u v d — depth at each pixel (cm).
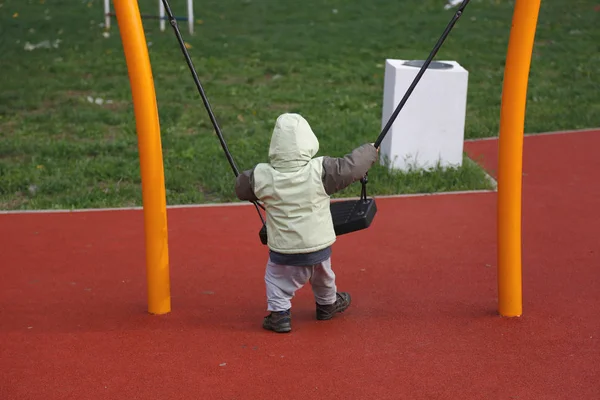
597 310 786
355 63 2323
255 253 984
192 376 655
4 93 1923
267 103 1898
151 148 742
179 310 801
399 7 3144
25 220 1129
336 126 1681
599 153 1491
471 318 770
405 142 1327
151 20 2878
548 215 1124
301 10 3119
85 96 1939
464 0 679
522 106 714
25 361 683
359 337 728
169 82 2073
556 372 657
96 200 1231
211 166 1396
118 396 623
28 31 2661
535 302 807
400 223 1096
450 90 1309
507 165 730
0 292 853
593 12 3002
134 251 996
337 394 623
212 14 3017
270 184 684
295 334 736
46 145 1515
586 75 2211
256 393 625
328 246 706
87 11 2984
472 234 1048
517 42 695
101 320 775
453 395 621
